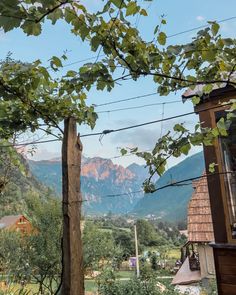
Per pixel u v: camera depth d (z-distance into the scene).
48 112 2.63
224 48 1.85
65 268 1.93
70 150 2.06
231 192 4.20
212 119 3.96
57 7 1.33
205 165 4.29
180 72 2.02
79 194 2.04
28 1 1.24
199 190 10.31
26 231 7.96
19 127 2.71
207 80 2.18
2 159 4.39
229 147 4.21
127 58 1.84
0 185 4.46
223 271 4.09
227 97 3.90
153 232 29.45
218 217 4.18
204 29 1.79
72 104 2.65
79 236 1.99
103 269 7.95
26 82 2.17
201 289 8.87
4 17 1.22
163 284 7.48
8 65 2.13
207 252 10.02
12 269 6.50
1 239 7.18
